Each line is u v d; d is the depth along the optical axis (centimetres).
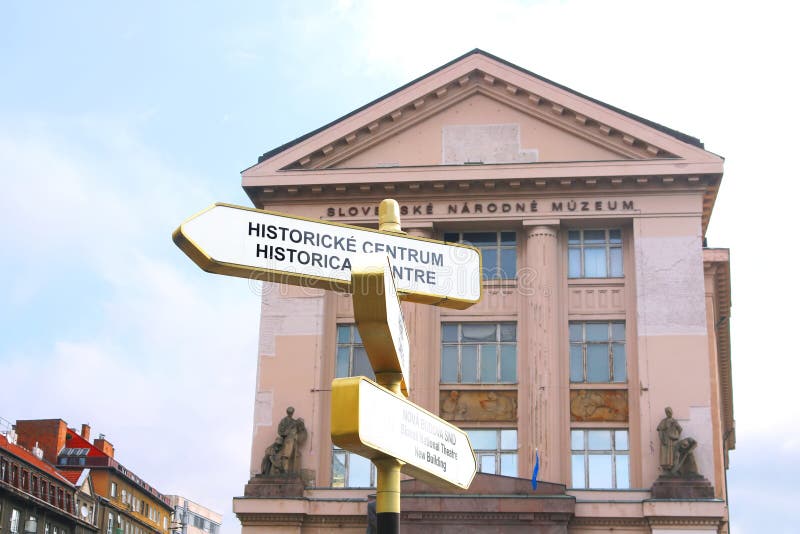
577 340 3966
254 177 4062
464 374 3981
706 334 3825
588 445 3838
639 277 3906
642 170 3950
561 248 4050
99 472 9038
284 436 3841
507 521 3538
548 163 3975
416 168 4009
